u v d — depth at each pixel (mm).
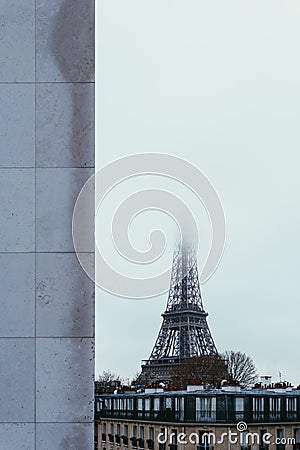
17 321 2221
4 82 2264
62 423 2201
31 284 2230
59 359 2217
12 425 2197
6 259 2234
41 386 2209
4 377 2207
